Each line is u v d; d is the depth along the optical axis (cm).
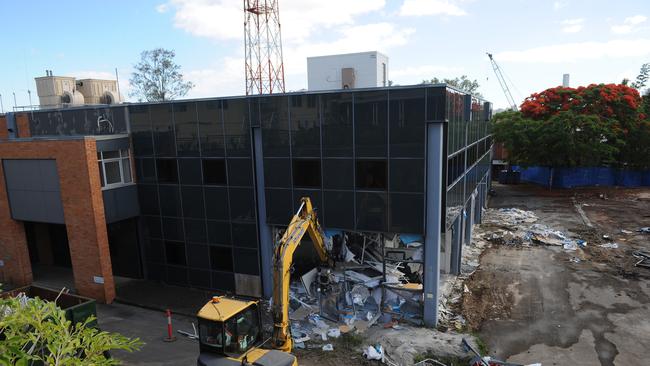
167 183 2042
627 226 2975
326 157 1672
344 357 1412
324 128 1658
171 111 1964
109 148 1992
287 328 1273
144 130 2047
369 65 3042
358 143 1612
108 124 2138
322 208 1714
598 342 1473
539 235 2784
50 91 2972
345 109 1612
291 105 1702
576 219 3216
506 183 5081
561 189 4597
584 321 1627
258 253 1892
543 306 1769
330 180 1681
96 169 1886
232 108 1822
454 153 1714
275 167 1778
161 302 1914
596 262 2275
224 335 1127
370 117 1579
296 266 1930
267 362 1070
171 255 2106
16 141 2000
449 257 2117
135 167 2102
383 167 1588
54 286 2161
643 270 2134
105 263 1923
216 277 2016
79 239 1939
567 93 4519
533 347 1453
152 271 2175
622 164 4688
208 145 1908
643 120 4553
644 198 3981
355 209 1656
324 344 1489
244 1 4050
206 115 1886
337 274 1742
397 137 1548
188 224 2030
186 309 1836
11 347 555
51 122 2312
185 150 1967
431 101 1484
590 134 4125
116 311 1848
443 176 1550
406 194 1568
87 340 614
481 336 1531
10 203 2105
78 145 1850
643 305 1744
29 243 2556
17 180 2053
